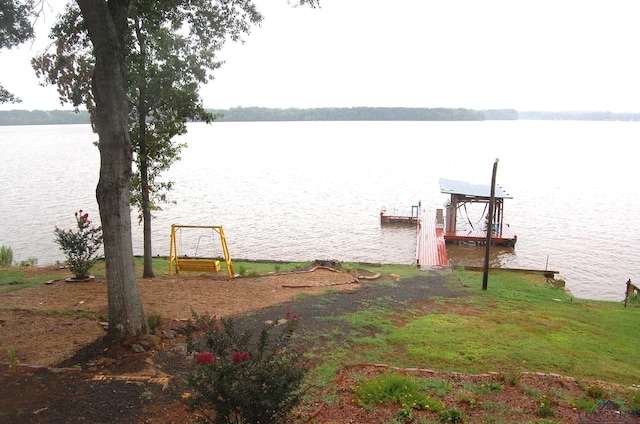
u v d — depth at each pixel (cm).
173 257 1969
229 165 7912
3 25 1053
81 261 1394
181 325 969
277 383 504
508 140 15162
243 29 1245
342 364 831
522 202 4522
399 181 5962
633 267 2553
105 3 815
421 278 1695
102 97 827
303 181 5972
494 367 864
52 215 3788
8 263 1917
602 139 16238
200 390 498
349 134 18888
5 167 7325
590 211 4088
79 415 620
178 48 1397
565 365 888
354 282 1523
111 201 835
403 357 890
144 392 682
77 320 986
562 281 1861
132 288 859
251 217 3841
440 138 16025
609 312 1370
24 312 1037
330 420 625
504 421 638
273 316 1087
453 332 1048
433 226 3391
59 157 9206
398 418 631
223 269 1848
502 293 1524
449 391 729
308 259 2684
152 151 1449
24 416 612
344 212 4066
